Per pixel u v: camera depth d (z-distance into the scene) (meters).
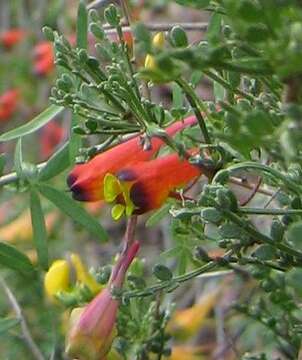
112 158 0.25
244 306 0.31
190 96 0.24
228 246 0.26
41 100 0.58
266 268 0.28
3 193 0.48
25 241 0.46
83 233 0.48
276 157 0.22
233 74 0.24
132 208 0.25
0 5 0.63
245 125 0.20
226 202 0.24
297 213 0.24
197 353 0.41
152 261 0.47
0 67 0.59
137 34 0.21
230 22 0.21
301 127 0.20
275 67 0.20
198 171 0.25
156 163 0.25
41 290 0.36
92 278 0.31
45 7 0.60
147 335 0.31
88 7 0.31
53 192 0.30
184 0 0.22
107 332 0.26
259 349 0.38
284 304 0.29
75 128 0.26
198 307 0.39
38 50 0.54
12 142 0.55
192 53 0.20
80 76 0.26
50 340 0.36
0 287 0.38
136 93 0.25
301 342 0.28
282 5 0.19
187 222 0.26
